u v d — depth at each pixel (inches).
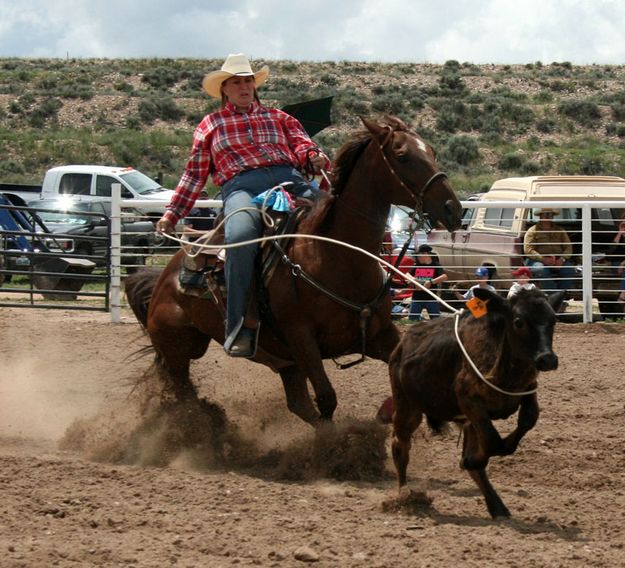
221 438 433.4
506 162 2399.1
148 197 1306.6
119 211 755.4
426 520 311.0
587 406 495.8
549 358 279.7
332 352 397.7
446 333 317.7
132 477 363.9
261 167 407.5
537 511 327.3
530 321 284.8
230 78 410.3
